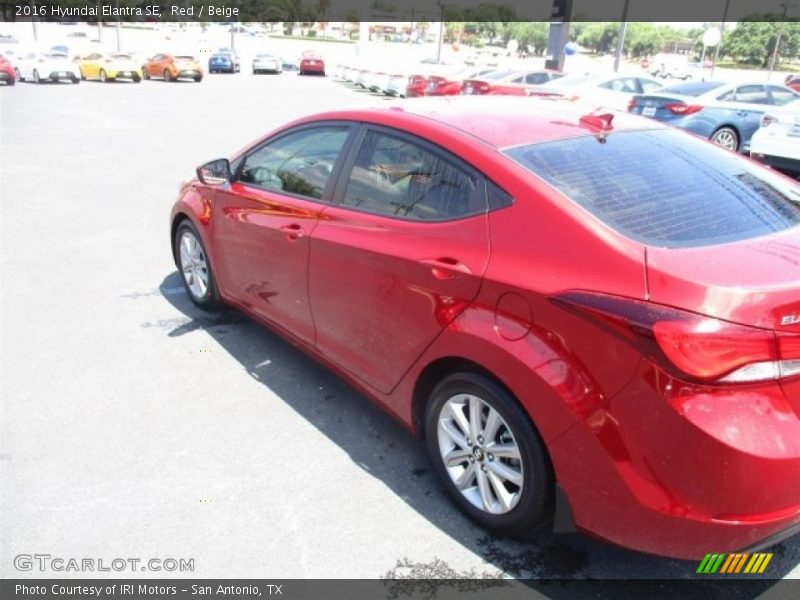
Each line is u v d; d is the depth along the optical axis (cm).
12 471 318
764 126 1010
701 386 205
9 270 602
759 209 272
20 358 434
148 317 505
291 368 428
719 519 211
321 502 302
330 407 383
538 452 249
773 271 221
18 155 1212
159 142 1416
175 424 361
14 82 2964
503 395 257
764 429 206
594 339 224
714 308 206
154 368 425
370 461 333
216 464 328
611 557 272
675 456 211
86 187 960
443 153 294
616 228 241
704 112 1183
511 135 294
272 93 2964
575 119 325
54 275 593
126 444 342
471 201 277
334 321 346
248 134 1562
